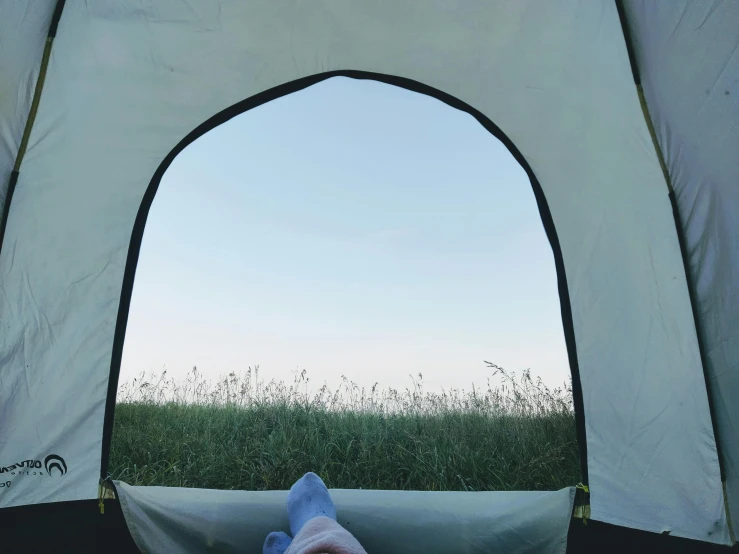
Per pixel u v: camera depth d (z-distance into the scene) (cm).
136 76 225
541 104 237
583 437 211
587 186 228
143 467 268
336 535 123
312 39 236
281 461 279
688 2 198
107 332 207
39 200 206
